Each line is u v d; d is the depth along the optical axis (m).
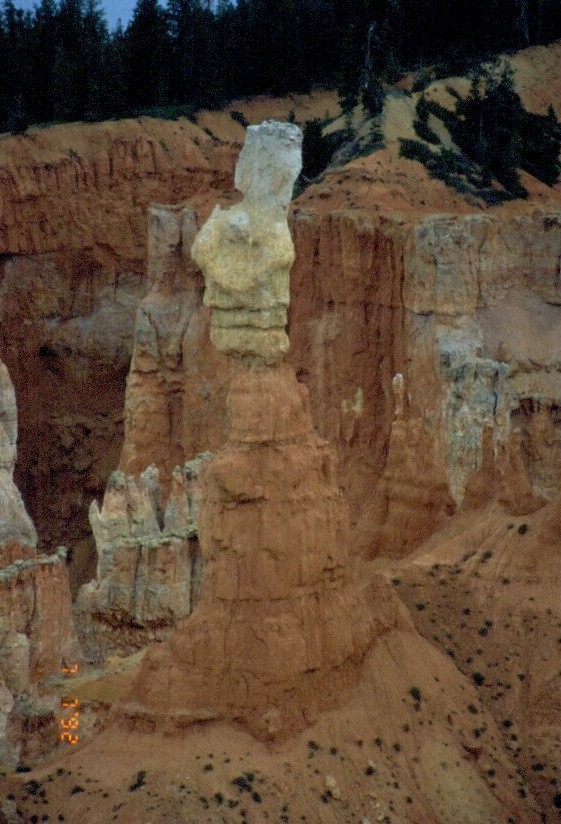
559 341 104.81
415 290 102.44
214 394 110.62
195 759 52.75
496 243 104.88
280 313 54.88
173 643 54.88
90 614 82.81
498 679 59.50
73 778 52.97
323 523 55.03
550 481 100.81
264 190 54.56
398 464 71.81
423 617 61.34
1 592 74.06
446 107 126.81
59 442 128.00
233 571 54.22
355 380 106.12
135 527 86.62
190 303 113.88
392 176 112.88
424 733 55.97
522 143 124.94
